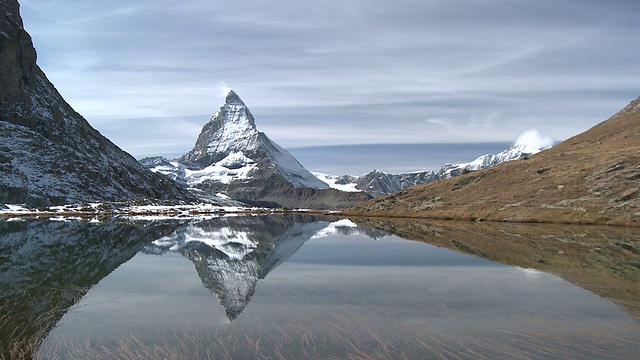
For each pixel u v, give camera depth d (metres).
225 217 145.75
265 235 71.69
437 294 26.31
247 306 23.62
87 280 31.27
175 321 20.89
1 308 23.34
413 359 15.99
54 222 97.81
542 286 28.44
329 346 17.31
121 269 36.25
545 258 41.12
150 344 17.66
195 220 121.19
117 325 20.25
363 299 25.06
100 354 16.56
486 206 109.25
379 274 33.34
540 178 115.19
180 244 56.69
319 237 67.50
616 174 97.31
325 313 22.12
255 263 39.88
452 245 52.91
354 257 43.16
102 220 111.00
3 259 40.62
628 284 28.97
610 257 41.47
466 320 20.77
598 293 26.41
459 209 115.19
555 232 68.44
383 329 19.45
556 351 16.75
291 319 21.06
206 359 15.96
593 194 93.56
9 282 30.11
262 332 19.09
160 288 28.53
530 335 18.62
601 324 20.14
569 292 26.66
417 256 43.25
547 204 97.25
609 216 82.44
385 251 47.78
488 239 59.09
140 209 170.00
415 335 18.64
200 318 21.34
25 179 165.12
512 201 106.62
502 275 32.53
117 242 57.91
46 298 25.69
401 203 143.88
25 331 19.44
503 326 19.89
